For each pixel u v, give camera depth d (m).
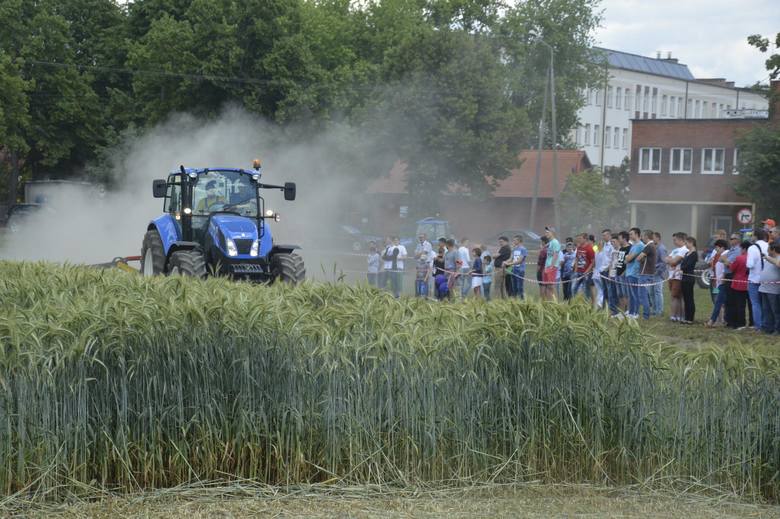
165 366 13.01
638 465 13.66
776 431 13.51
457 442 13.48
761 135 67.00
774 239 28.69
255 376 13.27
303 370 13.28
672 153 93.19
